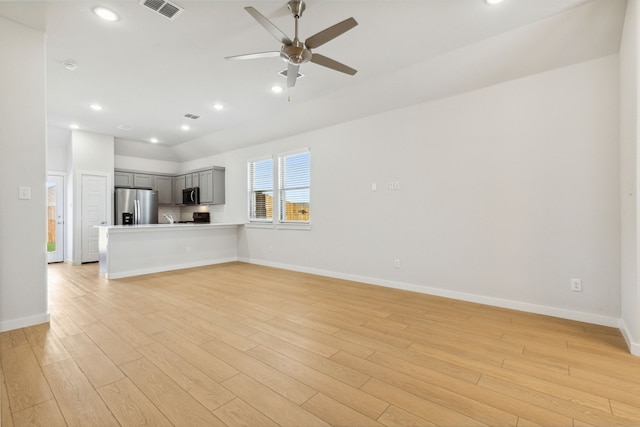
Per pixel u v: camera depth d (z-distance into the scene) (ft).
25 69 8.73
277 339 8.07
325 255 16.24
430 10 8.06
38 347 7.51
